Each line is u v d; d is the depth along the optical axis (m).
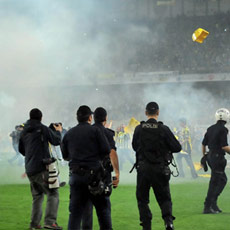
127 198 15.69
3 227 11.14
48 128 10.60
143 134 9.74
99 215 8.73
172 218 9.67
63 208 13.82
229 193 16.89
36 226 10.79
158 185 9.59
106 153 8.63
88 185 8.42
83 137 8.61
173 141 9.64
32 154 10.46
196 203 14.59
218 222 11.60
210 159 12.83
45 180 10.40
